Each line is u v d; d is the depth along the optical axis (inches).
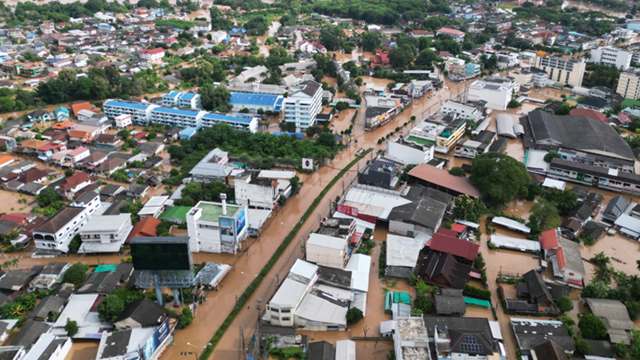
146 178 6811.0
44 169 7199.8
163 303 4483.3
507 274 5009.8
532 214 5812.0
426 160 7229.3
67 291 4621.1
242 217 5408.5
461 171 6870.1
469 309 4547.2
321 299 4493.1
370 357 4037.9
